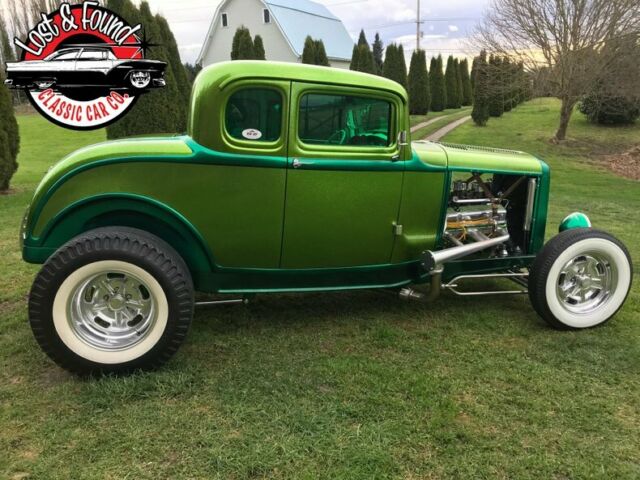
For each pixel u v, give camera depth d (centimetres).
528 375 304
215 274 326
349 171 322
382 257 354
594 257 369
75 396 273
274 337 348
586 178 1325
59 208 292
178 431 248
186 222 303
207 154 296
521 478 224
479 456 236
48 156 1553
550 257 353
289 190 313
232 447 237
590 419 264
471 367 313
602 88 1722
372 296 426
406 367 312
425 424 257
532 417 264
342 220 330
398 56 2581
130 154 291
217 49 3816
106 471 222
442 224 368
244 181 305
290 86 301
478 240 385
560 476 226
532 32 1702
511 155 400
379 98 323
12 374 296
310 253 333
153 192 296
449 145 414
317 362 315
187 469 224
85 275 276
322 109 312
